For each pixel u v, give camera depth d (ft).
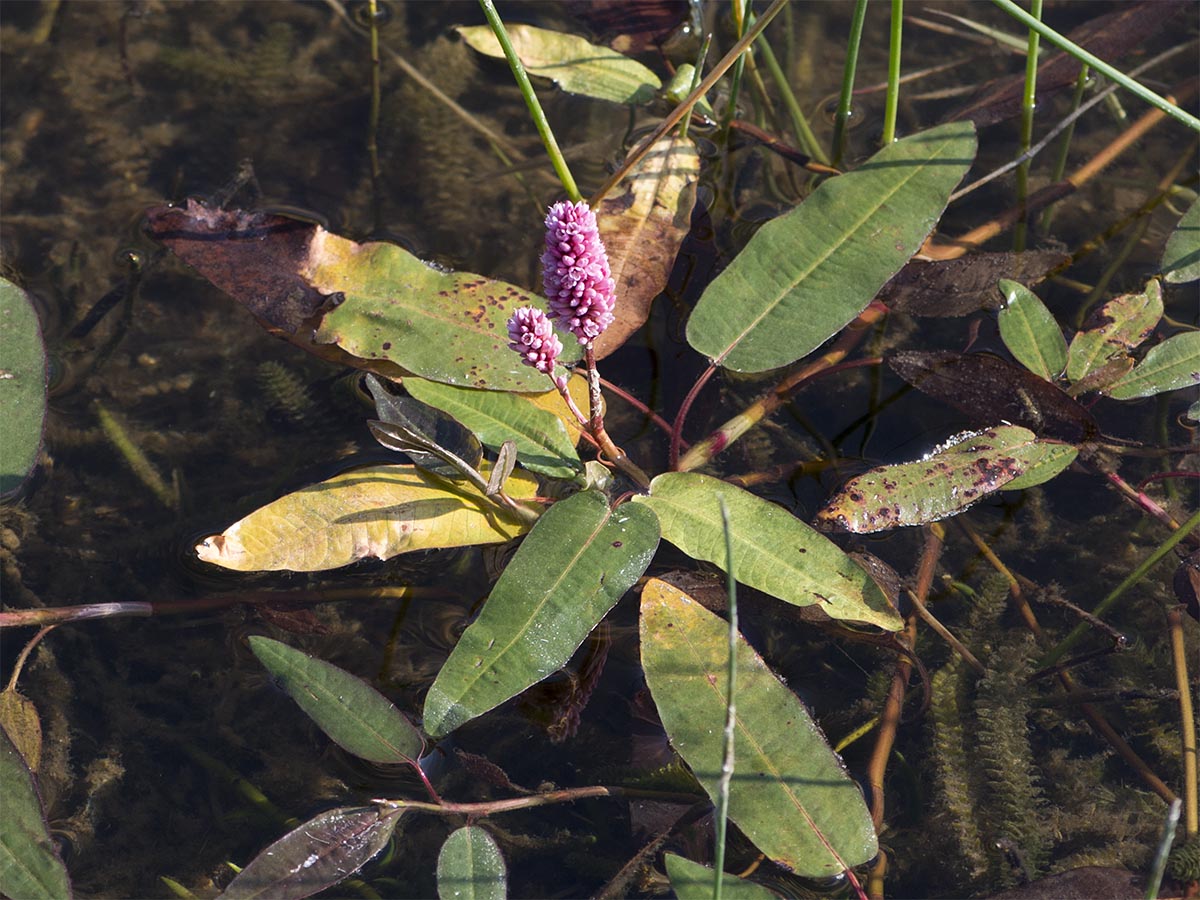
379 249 2.20
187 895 2.01
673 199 2.30
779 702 1.97
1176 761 2.08
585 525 2.02
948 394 2.21
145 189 2.44
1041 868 2.01
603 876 2.02
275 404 2.27
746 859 2.00
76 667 2.13
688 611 2.00
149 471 2.23
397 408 2.06
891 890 2.01
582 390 2.19
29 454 2.15
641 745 2.05
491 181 2.45
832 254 2.18
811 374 2.26
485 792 2.05
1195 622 2.14
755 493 2.19
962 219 2.42
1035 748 2.09
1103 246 2.39
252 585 2.15
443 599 2.14
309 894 1.92
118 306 2.35
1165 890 1.98
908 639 2.12
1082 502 2.22
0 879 1.92
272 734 2.09
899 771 2.07
